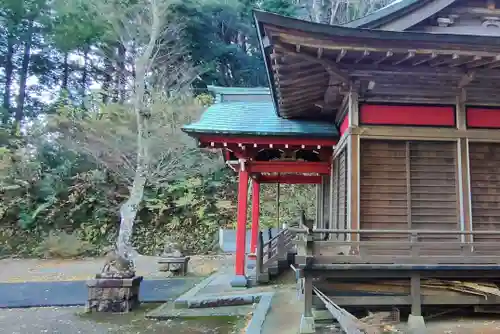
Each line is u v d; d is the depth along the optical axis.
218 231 18.69
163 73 20.69
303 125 8.59
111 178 19.08
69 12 22.58
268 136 8.05
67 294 9.57
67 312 7.86
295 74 6.11
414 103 6.31
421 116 6.27
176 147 18.12
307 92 7.14
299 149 9.05
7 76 25.28
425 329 5.03
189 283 11.08
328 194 9.96
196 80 25.86
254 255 11.83
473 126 6.28
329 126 8.58
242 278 8.67
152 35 19.34
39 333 6.39
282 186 22.39
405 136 6.16
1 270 13.32
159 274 12.77
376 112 6.27
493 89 6.36
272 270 9.26
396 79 6.24
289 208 20.42
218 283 9.40
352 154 6.10
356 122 6.20
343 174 7.18
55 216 17.61
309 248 5.11
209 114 9.20
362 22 6.02
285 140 8.12
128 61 22.09
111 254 8.50
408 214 6.02
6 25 24.28
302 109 8.33
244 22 27.14
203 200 19.58
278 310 6.36
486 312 5.69
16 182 17.56
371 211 6.05
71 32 23.42
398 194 6.10
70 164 19.08
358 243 5.21
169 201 19.22
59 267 14.01
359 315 5.49
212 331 6.21
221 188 20.98
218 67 26.72
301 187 22.23
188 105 19.02
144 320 7.05
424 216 6.03
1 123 21.62
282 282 9.02
